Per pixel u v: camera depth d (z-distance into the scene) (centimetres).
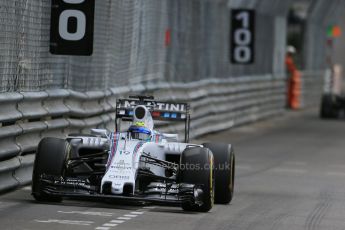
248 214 3831
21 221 3294
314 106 14612
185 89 7350
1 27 4131
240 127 9350
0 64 4150
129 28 6200
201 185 3678
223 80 8594
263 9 10331
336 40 16050
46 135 4594
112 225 3297
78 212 3562
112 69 5900
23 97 4241
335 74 11631
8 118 4047
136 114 3894
